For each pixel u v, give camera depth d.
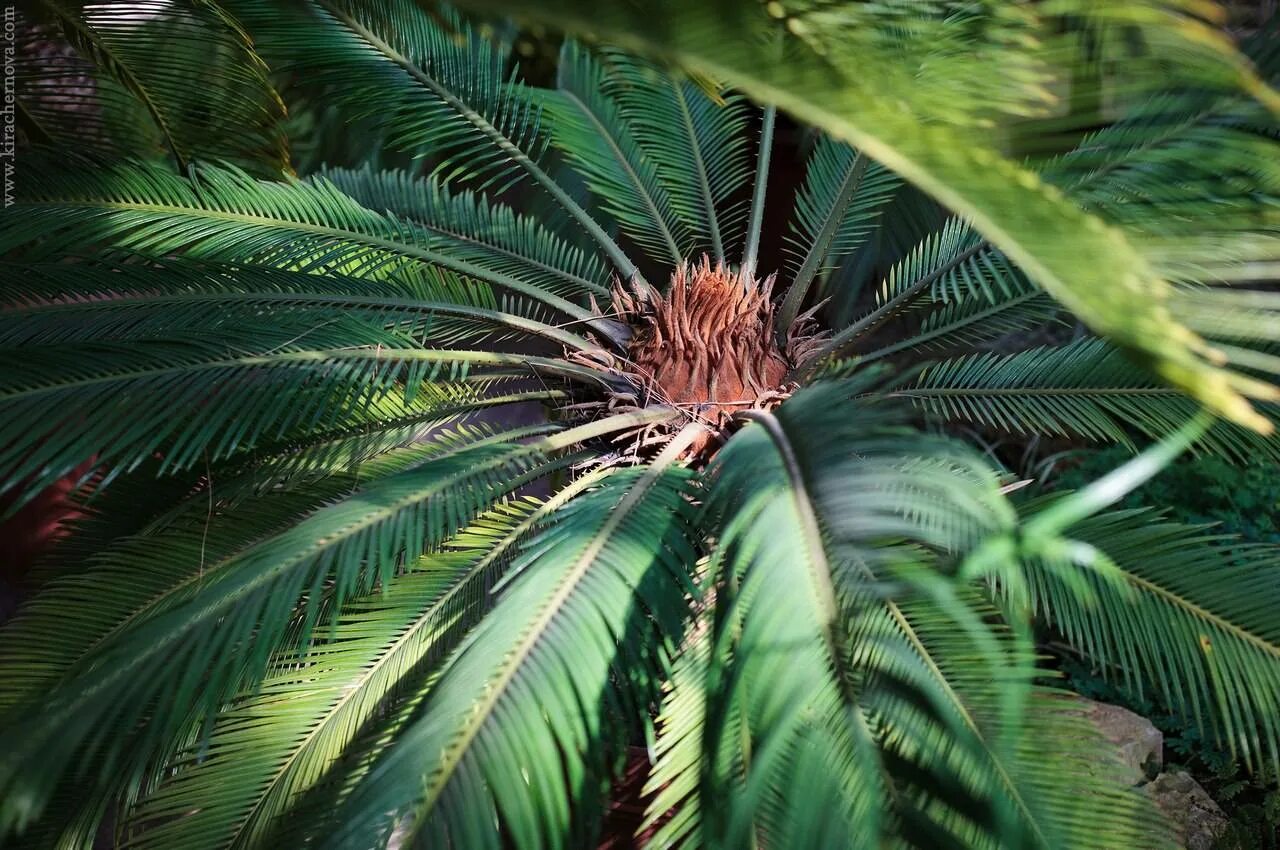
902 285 1.49
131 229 1.37
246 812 1.09
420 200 1.56
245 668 1.07
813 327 1.57
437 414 1.36
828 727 0.88
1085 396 1.33
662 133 1.62
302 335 1.24
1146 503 1.69
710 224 1.62
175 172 1.56
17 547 1.54
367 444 1.31
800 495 0.96
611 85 1.60
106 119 1.55
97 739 1.01
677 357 1.38
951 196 0.80
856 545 0.92
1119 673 1.56
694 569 1.14
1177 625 1.13
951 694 1.04
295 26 1.45
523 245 1.58
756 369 1.41
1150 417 1.29
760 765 0.84
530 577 1.08
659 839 1.02
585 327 1.54
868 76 0.88
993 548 0.80
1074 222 0.75
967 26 0.91
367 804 0.95
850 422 0.99
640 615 1.10
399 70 1.50
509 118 1.58
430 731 0.98
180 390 1.16
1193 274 0.97
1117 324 0.78
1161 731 1.51
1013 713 0.95
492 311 1.42
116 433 1.11
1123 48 0.87
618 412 1.39
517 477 1.25
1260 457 1.29
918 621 1.09
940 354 1.69
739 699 0.99
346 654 1.16
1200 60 0.84
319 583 1.09
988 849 0.94
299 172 1.83
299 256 1.39
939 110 0.90
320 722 1.13
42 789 0.97
